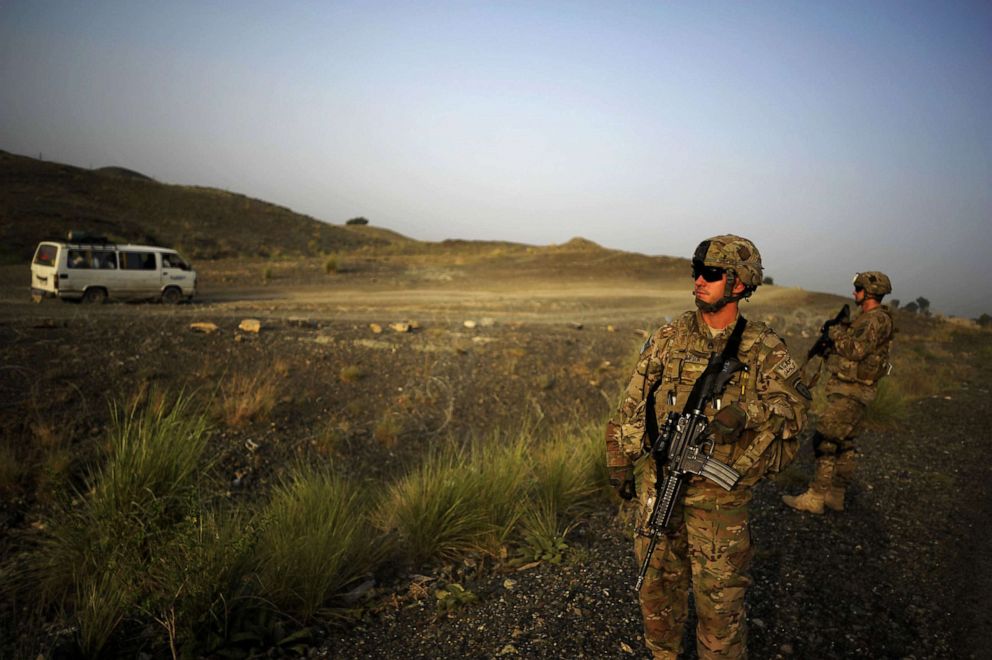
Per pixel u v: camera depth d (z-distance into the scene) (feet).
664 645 8.50
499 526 14.70
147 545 11.82
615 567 12.92
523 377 33.71
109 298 54.34
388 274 107.96
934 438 24.44
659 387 8.21
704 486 7.73
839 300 97.96
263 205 237.45
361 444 23.71
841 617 10.93
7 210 141.49
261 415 24.09
